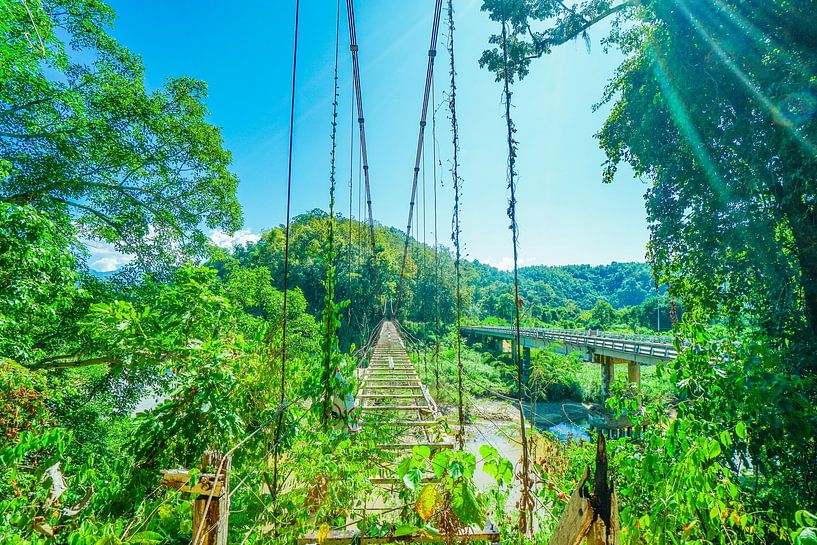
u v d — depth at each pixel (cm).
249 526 242
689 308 554
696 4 468
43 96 702
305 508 230
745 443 290
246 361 359
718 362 307
